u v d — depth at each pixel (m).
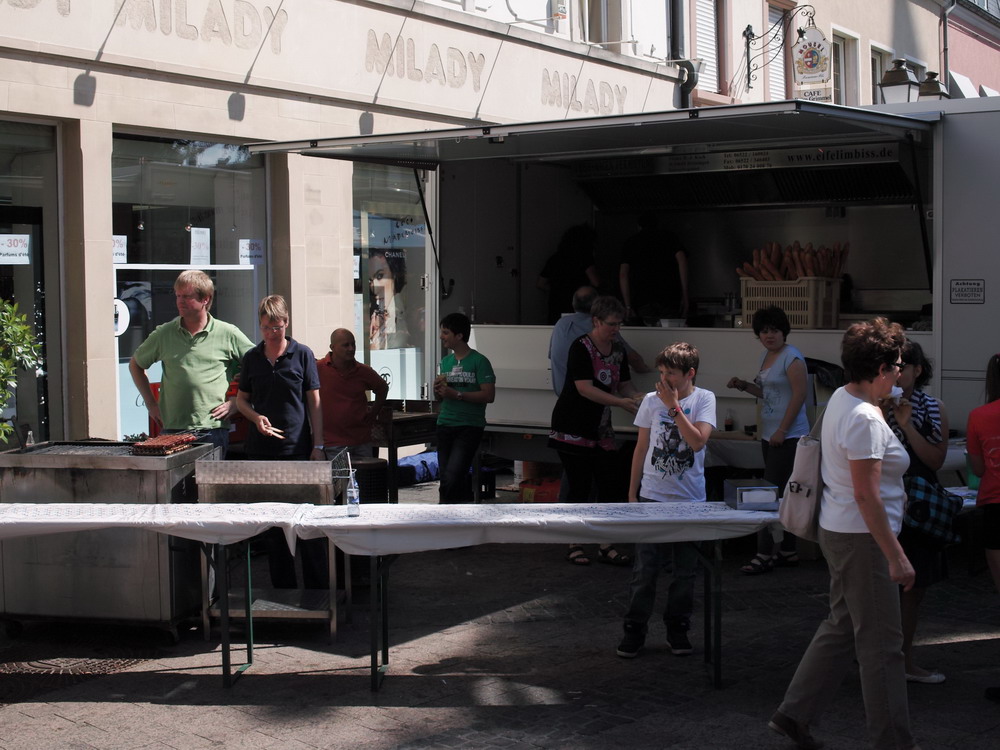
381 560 5.57
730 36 16.23
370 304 11.46
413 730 4.87
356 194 11.26
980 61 24.62
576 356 7.35
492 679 5.51
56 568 6.01
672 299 10.84
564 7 13.13
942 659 5.72
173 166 9.44
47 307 8.59
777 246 8.62
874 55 20.31
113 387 8.73
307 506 5.65
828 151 9.51
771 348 7.24
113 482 5.90
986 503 5.38
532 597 6.98
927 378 5.39
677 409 5.65
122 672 5.62
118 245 9.02
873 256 10.62
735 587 7.17
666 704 5.16
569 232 10.68
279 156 10.17
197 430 6.77
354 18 10.59
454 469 8.02
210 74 9.34
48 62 8.23
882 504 4.25
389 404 8.71
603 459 7.47
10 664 5.75
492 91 12.19
